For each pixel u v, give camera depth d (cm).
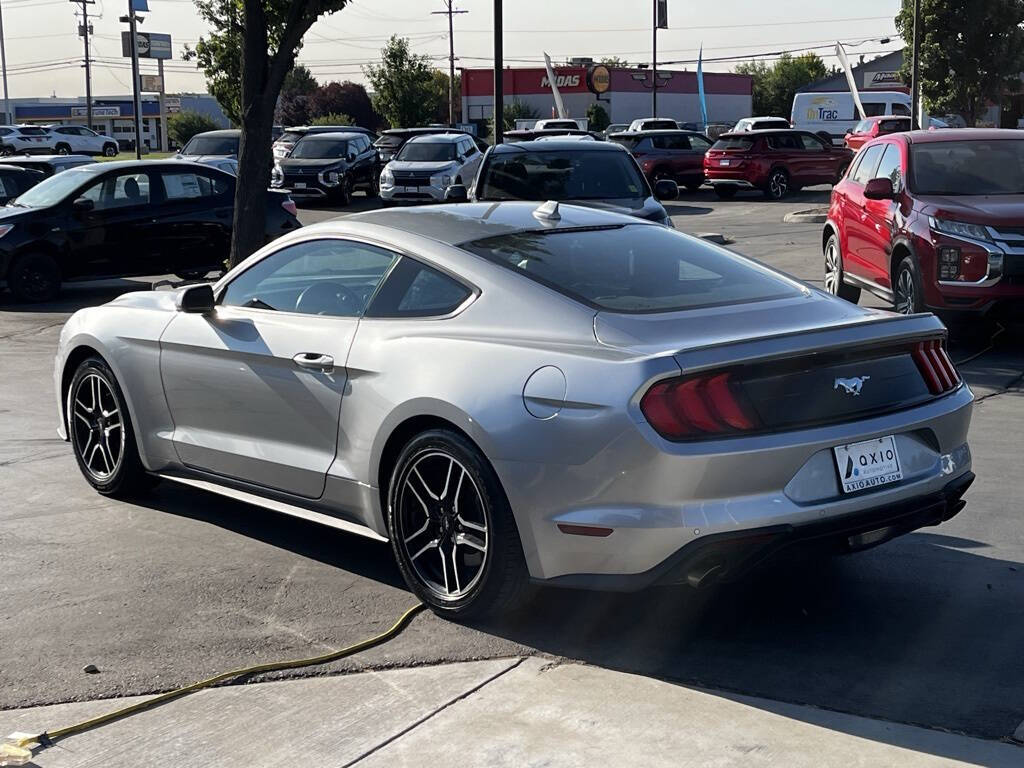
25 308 1410
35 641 417
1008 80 3878
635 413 370
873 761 321
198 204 1543
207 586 471
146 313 564
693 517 369
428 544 434
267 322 500
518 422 393
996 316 961
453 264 449
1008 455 660
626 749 330
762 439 374
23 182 1923
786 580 469
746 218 2595
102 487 598
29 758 330
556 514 389
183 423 542
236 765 327
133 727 351
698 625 424
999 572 475
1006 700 360
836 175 3275
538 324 416
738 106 7400
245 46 1495
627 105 6612
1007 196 1018
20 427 780
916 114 3659
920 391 416
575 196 1208
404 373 432
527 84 6631
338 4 1494
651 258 470
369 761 327
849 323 402
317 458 475
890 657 394
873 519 392
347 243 491
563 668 387
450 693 369
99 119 10925
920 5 3809
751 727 343
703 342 397
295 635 420
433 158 2886
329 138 3222
